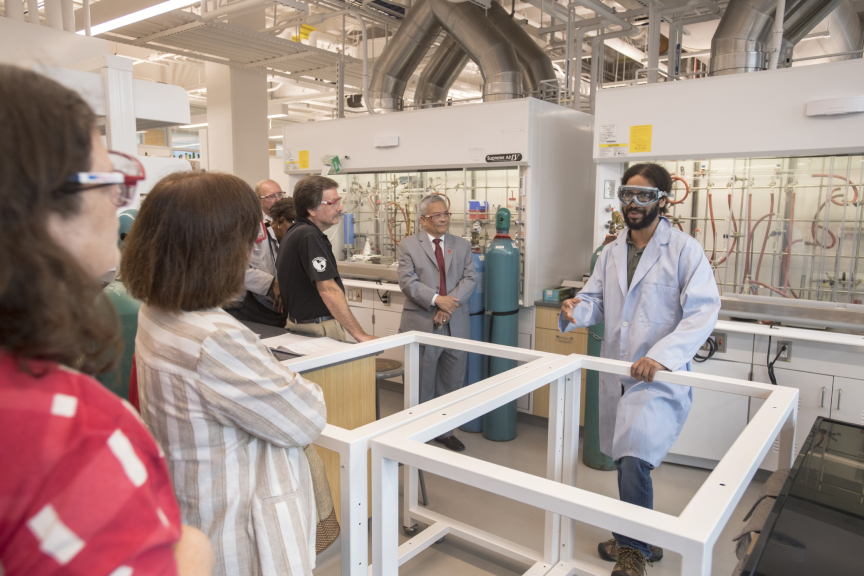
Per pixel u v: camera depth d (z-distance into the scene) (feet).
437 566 6.97
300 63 17.20
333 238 14.93
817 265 9.37
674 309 6.10
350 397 6.62
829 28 13.84
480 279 11.12
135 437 1.38
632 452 5.69
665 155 9.18
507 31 14.07
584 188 12.84
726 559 7.03
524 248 11.02
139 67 24.68
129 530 1.27
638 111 9.33
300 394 2.77
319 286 7.56
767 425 3.75
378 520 3.34
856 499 3.26
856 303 8.84
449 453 3.12
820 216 9.23
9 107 1.19
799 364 8.63
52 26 7.65
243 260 2.73
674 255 6.07
